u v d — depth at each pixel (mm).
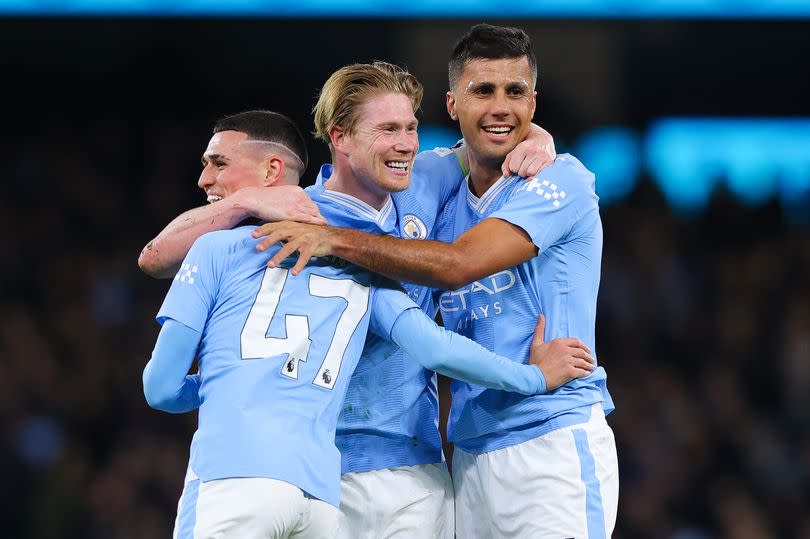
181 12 38312
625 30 38438
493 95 16109
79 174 42562
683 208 41562
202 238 14617
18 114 41969
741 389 38094
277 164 16188
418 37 37969
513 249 15383
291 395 13969
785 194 41344
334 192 15648
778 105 39969
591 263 16297
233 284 14352
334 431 14320
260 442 13594
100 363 37938
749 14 38188
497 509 15992
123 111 42031
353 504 15828
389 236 14984
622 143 40406
